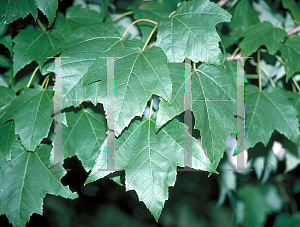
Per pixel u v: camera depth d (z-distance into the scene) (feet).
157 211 1.28
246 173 2.41
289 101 1.61
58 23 1.59
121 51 1.29
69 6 1.73
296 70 1.63
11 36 1.54
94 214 3.24
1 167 1.44
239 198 2.41
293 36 1.71
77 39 1.36
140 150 1.32
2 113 1.47
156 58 1.26
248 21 1.94
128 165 1.30
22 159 1.46
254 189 2.32
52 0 1.39
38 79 1.63
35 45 1.49
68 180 2.18
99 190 3.13
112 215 3.35
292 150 1.86
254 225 2.18
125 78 1.22
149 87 1.21
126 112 1.19
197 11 1.35
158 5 1.82
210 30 1.31
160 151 1.31
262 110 1.56
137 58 1.26
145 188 1.29
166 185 1.29
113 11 1.90
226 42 1.87
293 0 1.88
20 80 1.61
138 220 3.44
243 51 1.66
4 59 1.63
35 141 1.38
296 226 2.20
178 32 1.33
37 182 1.44
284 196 2.33
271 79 1.80
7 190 1.43
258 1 1.99
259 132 1.53
